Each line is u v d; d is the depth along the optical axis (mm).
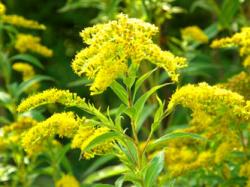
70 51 8844
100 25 3156
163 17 5422
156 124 3203
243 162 3959
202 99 3164
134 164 3229
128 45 2961
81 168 7668
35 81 5000
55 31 8883
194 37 5410
